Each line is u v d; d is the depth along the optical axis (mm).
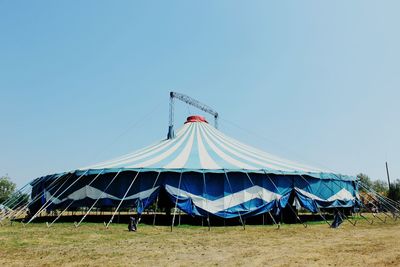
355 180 20359
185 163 16516
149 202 15227
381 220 18391
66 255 8281
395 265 7168
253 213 15500
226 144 20516
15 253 8492
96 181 16141
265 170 16250
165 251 8852
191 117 23125
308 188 17312
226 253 8602
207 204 15219
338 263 7402
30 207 18781
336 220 14859
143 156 18047
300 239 11047
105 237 11281
